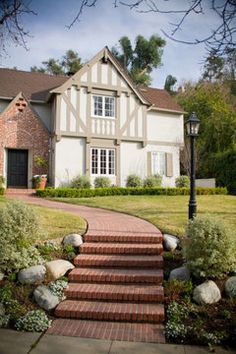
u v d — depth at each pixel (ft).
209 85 104.01
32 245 22.56
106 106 66.95
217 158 80.64
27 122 63.77
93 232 26.99
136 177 67.05
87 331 16.51
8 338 15.71
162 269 22.12
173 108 76.69
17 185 64.28
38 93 70.59
